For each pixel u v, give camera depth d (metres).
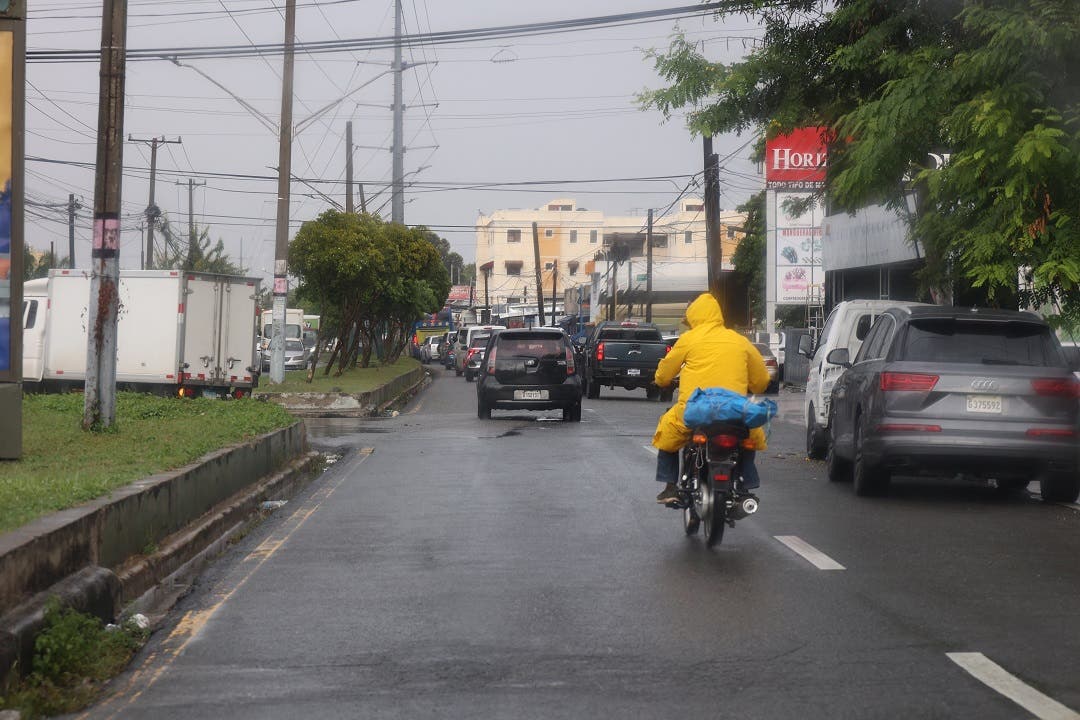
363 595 8.23
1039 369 12.25
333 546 10.27
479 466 16.50
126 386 29.55
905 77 14.52
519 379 25.81
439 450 19.06
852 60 16.03
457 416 28.52
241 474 13.30
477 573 8.95
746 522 11.38
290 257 40.97
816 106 18.14
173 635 7.16
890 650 6.66
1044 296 14.23
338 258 40.50
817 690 5.90
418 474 15.66
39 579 6.73
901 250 33.50
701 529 10.90
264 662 6.53
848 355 14.84
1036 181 12.35
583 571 8.98
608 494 13.44
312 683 6.11
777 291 51.19
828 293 42.56
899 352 12.53
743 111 18.45
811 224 50.97
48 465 11.44
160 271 29.00
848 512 12.06
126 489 9.06
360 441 21.39
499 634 7.07
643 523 11.32
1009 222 12.86
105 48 15.24
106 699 5.89
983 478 14.89
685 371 10.20
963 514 11.95
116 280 15.48
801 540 10.34
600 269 111.81
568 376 25.88
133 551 8.79
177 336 28.95
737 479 9.96
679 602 7.89
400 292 48.62
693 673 6.21
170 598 8.52
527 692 5.89
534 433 22.52
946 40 15.36
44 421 17.30
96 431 15.27
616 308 78.06
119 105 15.35
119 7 15.24
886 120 14.15
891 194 15.98
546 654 6.61
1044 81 12.64
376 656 6.61
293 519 11.94
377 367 53.28
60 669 6.15
